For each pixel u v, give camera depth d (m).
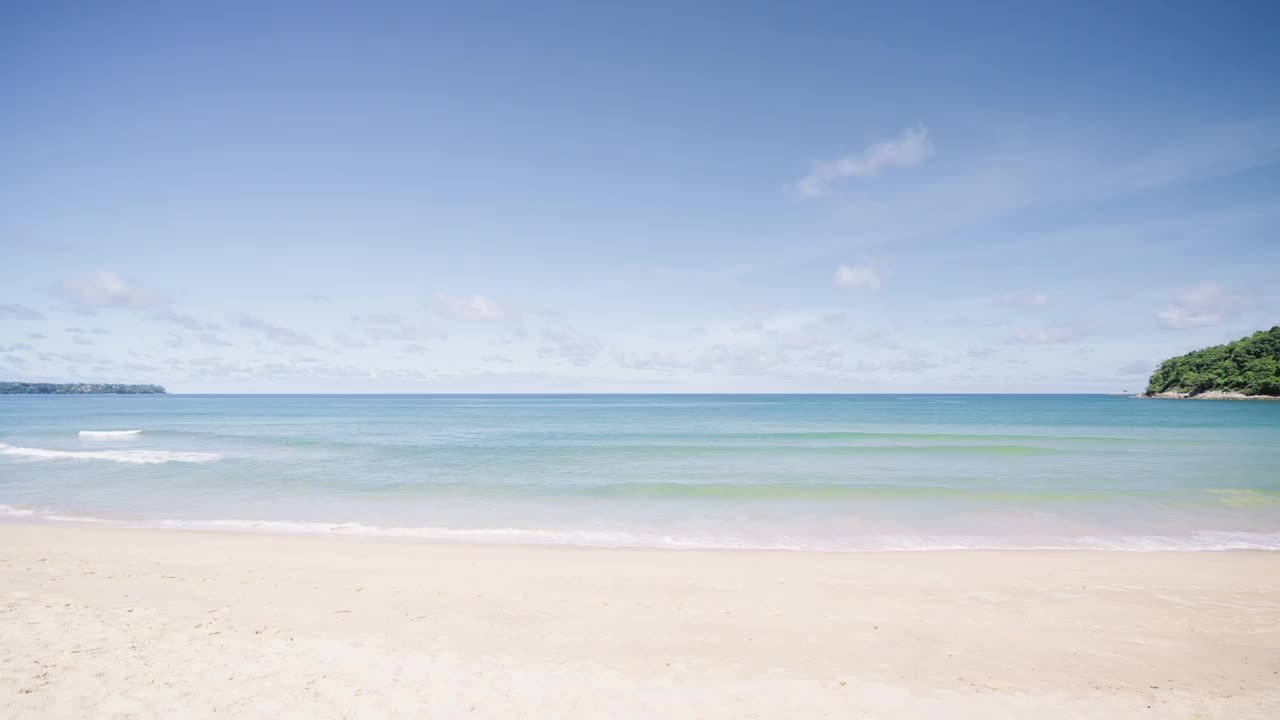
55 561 10.79
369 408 110.12
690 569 10.77
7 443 36.16
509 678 6.18
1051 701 5.86
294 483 21.00
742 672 6.43
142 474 23.08
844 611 8.52
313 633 7.36
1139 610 8.65
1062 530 14.36
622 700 5.73
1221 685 6.25
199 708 5.42
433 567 10.77
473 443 36.38
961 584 9.88
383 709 5.47
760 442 36.78
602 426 54.28
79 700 5.52
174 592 8.98
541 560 11.39
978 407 110.88
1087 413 82.56
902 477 22.23
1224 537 13.64
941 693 6.01
